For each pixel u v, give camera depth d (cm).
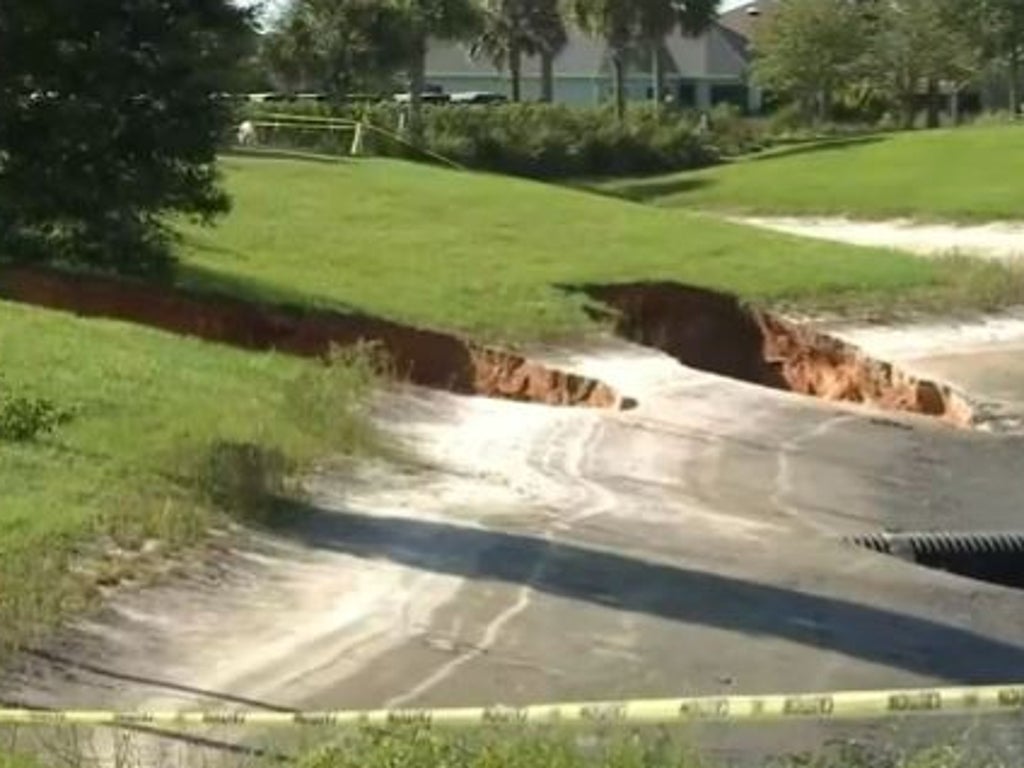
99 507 1488
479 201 4369
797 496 2072
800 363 3419
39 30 2048
